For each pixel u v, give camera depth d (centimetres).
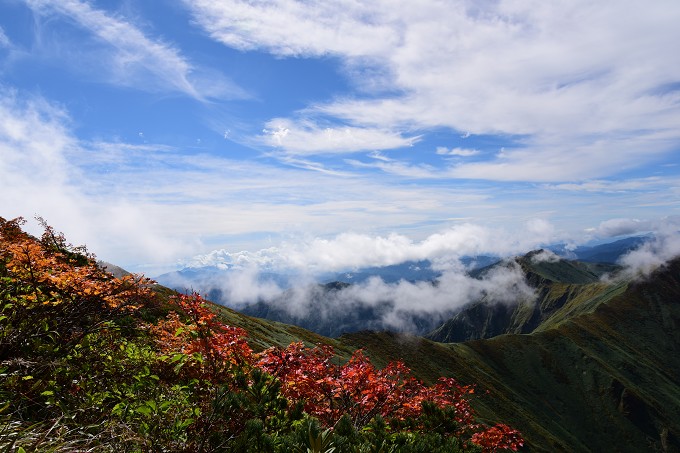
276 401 635
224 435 511
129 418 538
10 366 556
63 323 711
